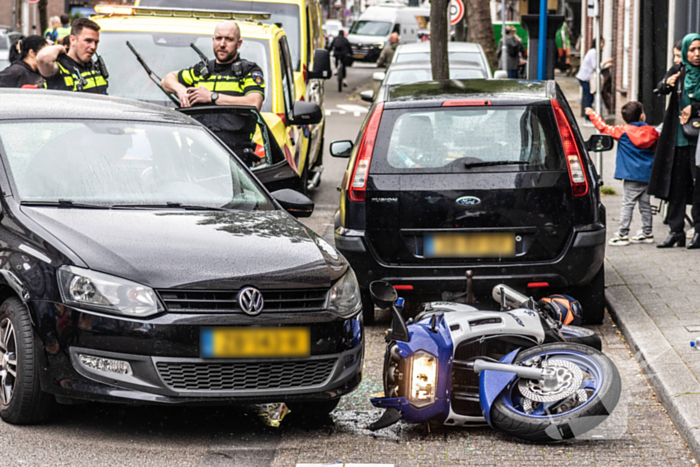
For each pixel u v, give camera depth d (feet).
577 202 70.69
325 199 139.33
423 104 73.46
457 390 53.42
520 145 71.56
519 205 70.13
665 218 113.80
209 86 95.25
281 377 51.42
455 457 49.47
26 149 58.95
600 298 74.95
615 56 238.48
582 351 51.42
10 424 52.47
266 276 51.42
